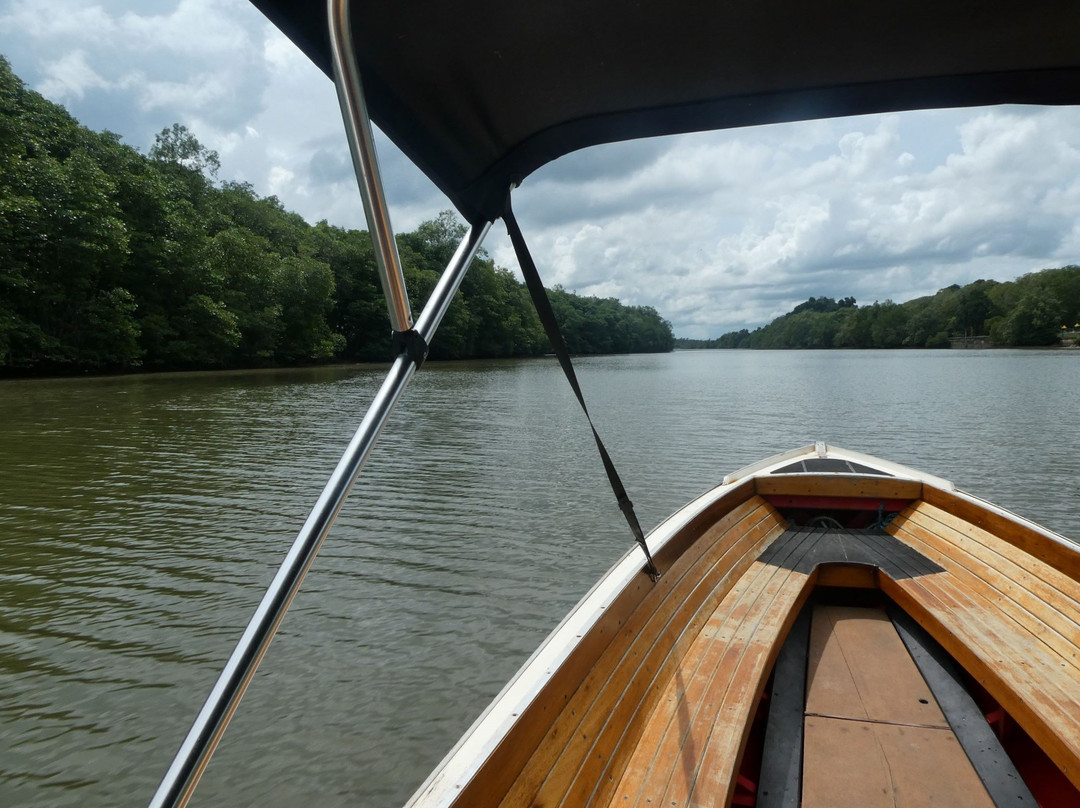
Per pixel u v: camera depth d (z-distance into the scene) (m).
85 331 28.25
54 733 3.78
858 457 5.49
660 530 3.18
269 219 47.66
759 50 1.54
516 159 1.82
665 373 45.44
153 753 3.65
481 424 16.39
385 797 3.36
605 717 2.05
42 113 29.38
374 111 1.50
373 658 4.57
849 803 1.98
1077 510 8.48
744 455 12.11
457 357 64.50
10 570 6.07
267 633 1.05
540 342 81.81
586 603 2.38
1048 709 2.14
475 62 1.48
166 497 8.71
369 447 1.22
